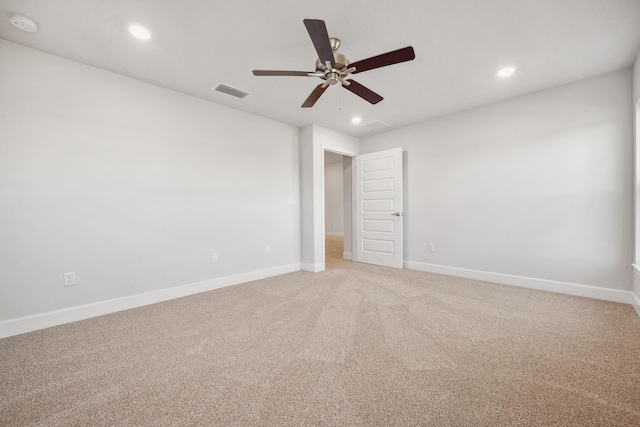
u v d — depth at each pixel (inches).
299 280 139.4
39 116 84.4
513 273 126.9
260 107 133.2
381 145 179.8
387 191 172.1
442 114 145.2
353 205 192.7
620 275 101.8
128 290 101.4
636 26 75.4
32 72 83.4
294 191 163.0
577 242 110.3
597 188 105.7
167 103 112.0
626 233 100.3
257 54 88.5
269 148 149.9
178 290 114.2
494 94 120.7
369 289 122.1
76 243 90.7
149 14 69.6
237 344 72.5
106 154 97.0
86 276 92.5
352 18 72.1
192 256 119.0
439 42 82.7
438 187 152.2
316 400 50.8
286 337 76.3
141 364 63.4
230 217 132.6
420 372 59.3
